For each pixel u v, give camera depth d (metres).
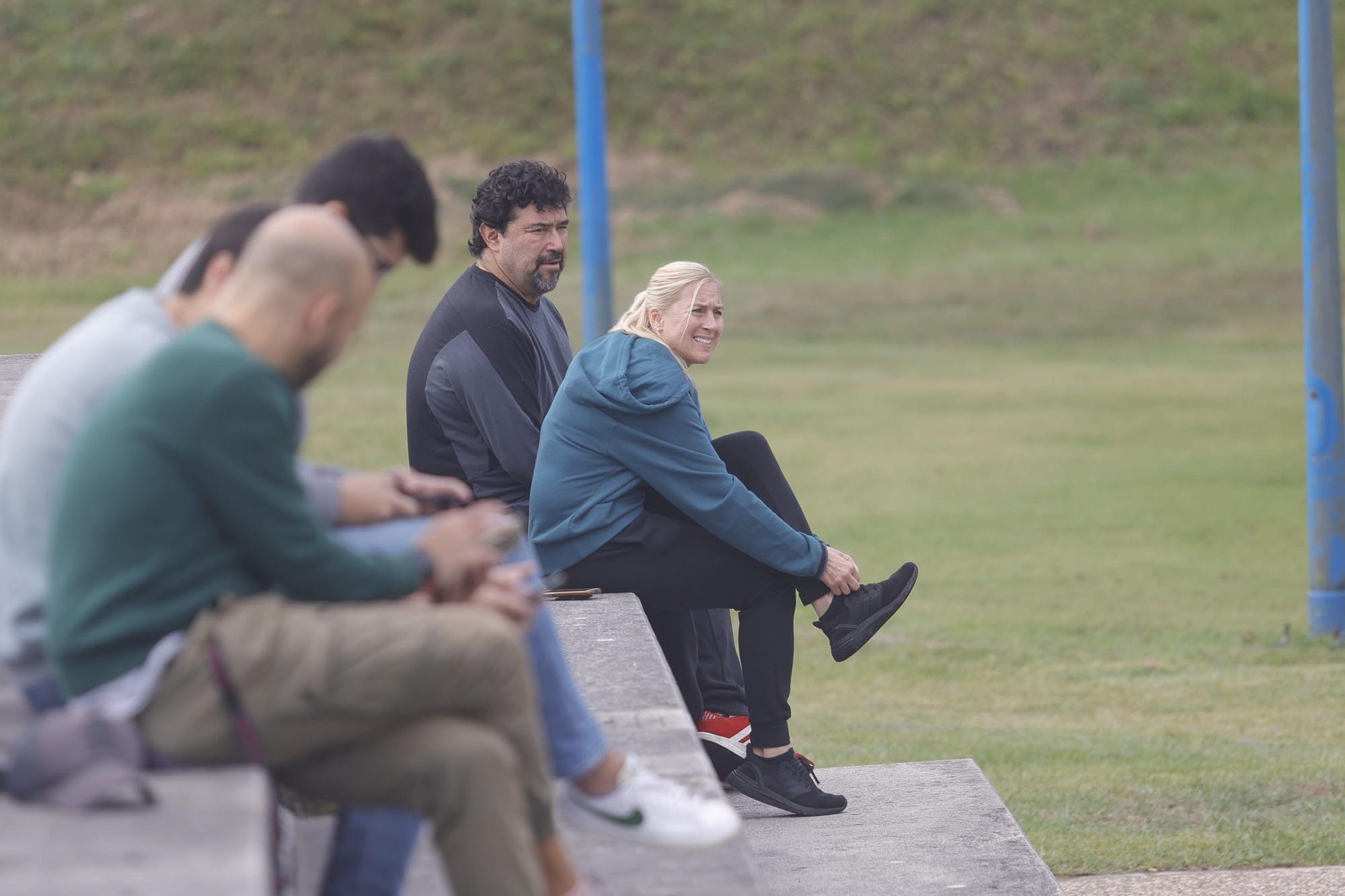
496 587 9.23
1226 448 66.56
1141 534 49.97
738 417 75.94
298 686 7.74
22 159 138.50
